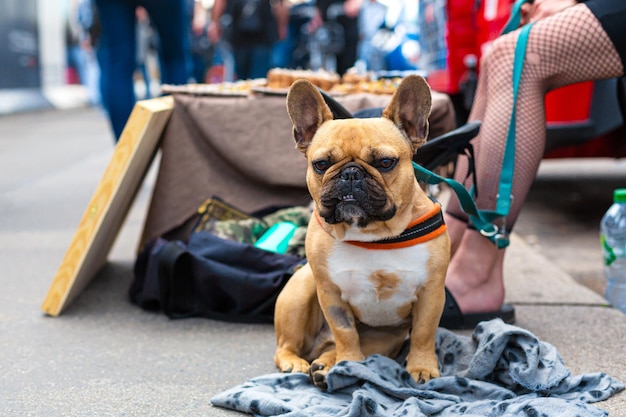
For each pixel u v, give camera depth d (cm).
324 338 262
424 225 229
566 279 361
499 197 284
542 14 304
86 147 1000
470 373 231
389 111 227
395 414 201
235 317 310
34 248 450
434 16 586
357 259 229
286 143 352
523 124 286
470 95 515
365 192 209
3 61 1695
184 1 565
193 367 260
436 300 234
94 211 325
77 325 311
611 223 341
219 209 344
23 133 1212
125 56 544
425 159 278
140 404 229
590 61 282
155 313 327
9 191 659
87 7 851
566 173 746
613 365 249
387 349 255
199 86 404
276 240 328
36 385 246
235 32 890
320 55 1030
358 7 1020
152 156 377
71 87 2172
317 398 221
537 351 224
